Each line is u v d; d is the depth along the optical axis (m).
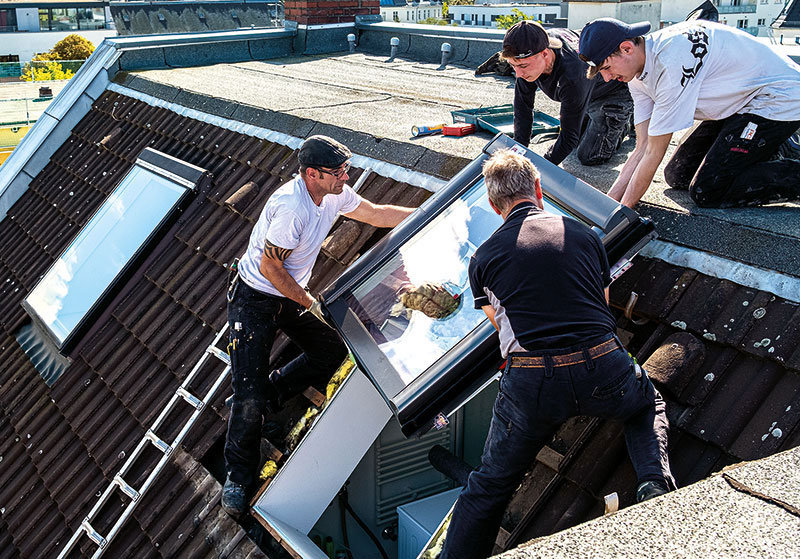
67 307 7.05
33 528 5.84
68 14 72.88
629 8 20.16
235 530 4.47
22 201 9.55
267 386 4.46
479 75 9.37
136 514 5.10
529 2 68.19
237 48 11.45
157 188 7.43
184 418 5.41
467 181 4.34
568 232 3.13
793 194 4.11
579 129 4.86
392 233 4.36
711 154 4.13
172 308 6.38
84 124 9.80
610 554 1.95
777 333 3.47
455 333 3.73
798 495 2.14
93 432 6.02
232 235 6.50
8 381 7.18
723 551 1.94
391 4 97.00
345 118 6.76
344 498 5.17
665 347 3.67
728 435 3.37
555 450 3.72
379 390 3.73
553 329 2.98
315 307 4.29
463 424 5.55
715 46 3.94
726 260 3.84
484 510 3.26
